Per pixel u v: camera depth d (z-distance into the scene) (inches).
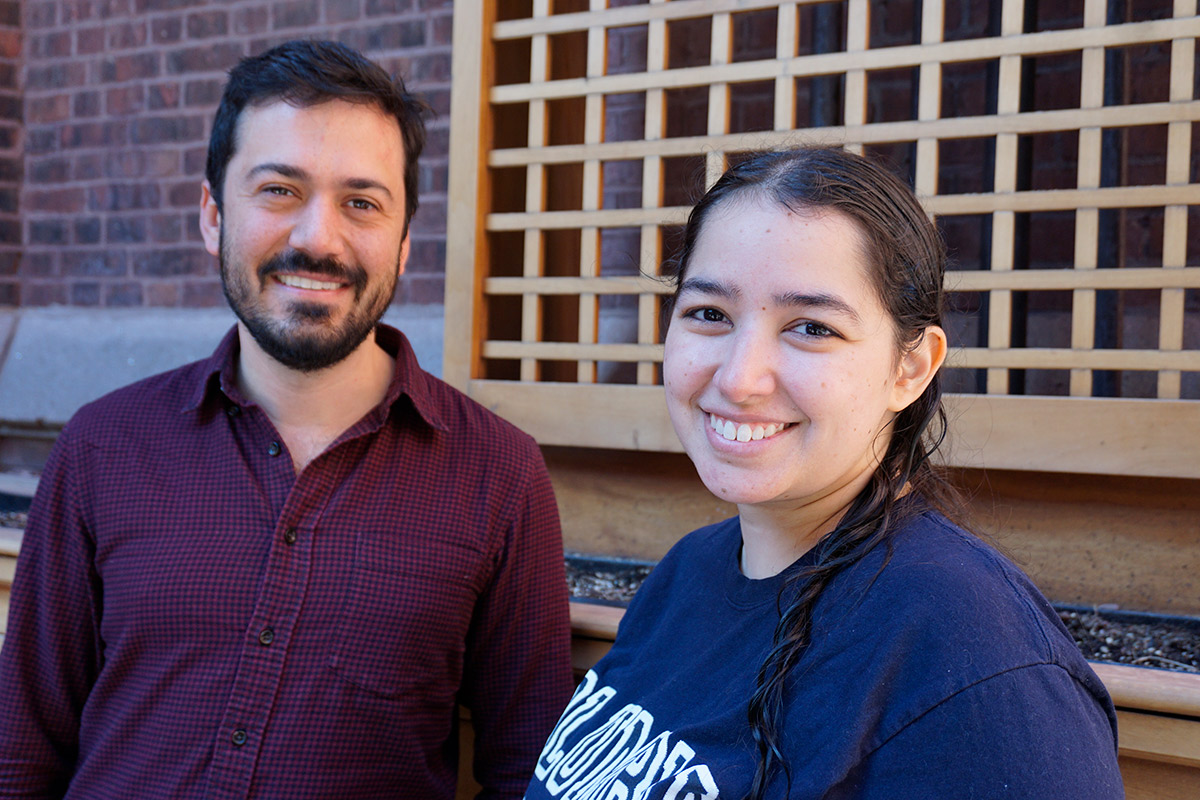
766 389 29.3
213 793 43.6
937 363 32.0
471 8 69.9
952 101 78.1
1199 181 70.3
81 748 48.0
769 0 62.9
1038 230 74.2
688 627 34.8
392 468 48.3
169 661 45.4
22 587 48.7
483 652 49.8
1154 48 70.9
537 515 50.3
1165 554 56.9
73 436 49.3
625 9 66.8
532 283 69.8
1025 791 23.9
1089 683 26.9
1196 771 40.5
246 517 46.4
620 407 66.7
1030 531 60.2
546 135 70.1
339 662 45.1
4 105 124.8
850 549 29.5
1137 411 54.1
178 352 110.3
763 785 26.6
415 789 47.1
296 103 45.9
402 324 101.4
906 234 30.6
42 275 124.6
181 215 117.5
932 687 25.1
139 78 119.6
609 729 34.1
